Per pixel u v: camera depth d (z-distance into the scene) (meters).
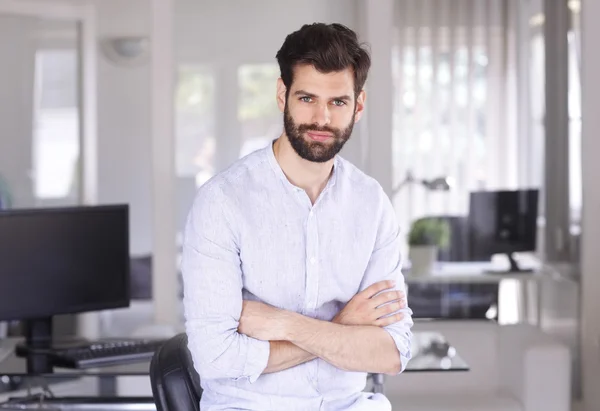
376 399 2.19
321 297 2.13
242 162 2.12
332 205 2.12
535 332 4.54
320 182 2.12
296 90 2.01
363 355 2.08
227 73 6.33
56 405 3.41
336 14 6.11
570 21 5.41
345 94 2.01
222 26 6.28
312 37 1.99
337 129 2.02
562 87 5.46
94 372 3.43
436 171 5.66
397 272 2.21
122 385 3.59
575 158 5.44
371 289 2.14
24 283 3.84
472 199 5.68
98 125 7.69
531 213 5.61
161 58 5.55
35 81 7.46
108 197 7.76
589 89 5.28
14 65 7.38
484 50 5.63
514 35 5.61
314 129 2.00
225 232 2.05
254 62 6.33
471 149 5.67
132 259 6.84
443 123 5.65
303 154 2.02
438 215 5.69
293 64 2.00
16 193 7.43
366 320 2.11
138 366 3.55
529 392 4.21
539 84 5.55
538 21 5.54
